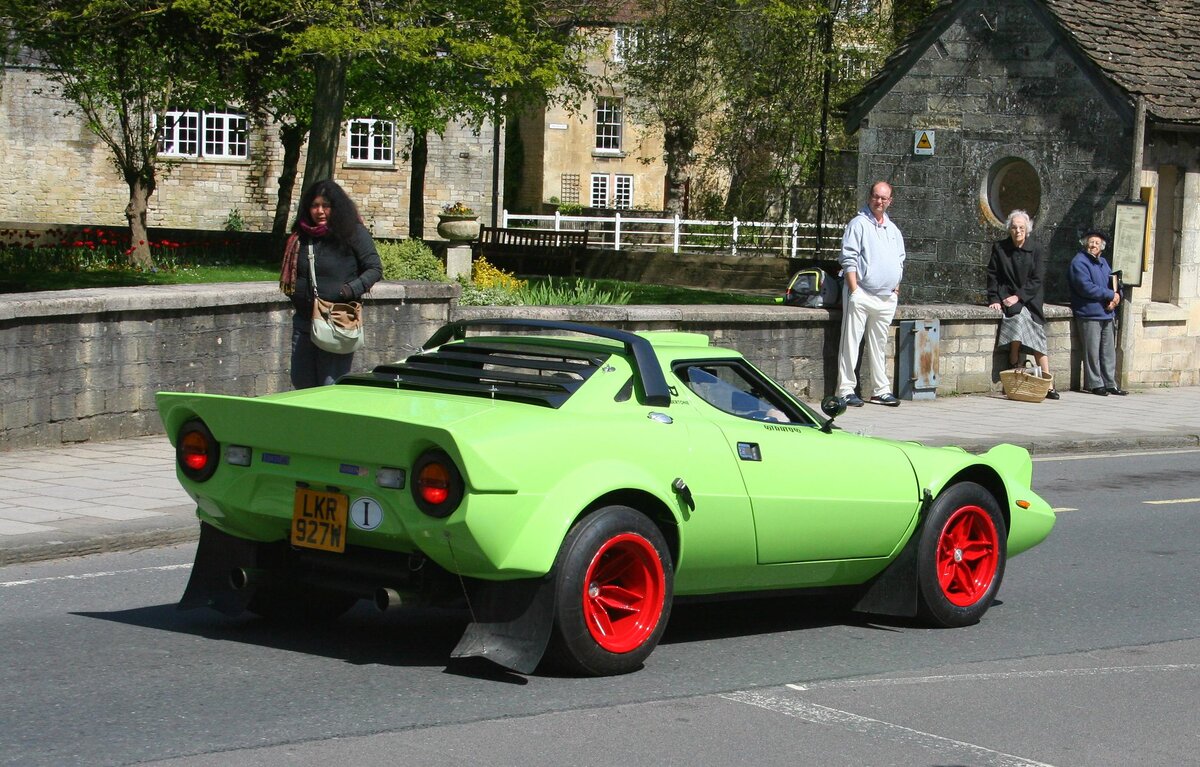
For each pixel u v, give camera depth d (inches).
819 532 294.5
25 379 478.9
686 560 275.0
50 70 1209.4
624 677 264.4
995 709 256.4
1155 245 883.4
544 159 2306.8
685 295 1261.1
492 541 240.2
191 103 1251.2
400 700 243.0
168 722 226.5
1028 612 342.0
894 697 261.3
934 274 924.6
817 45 1412.4
